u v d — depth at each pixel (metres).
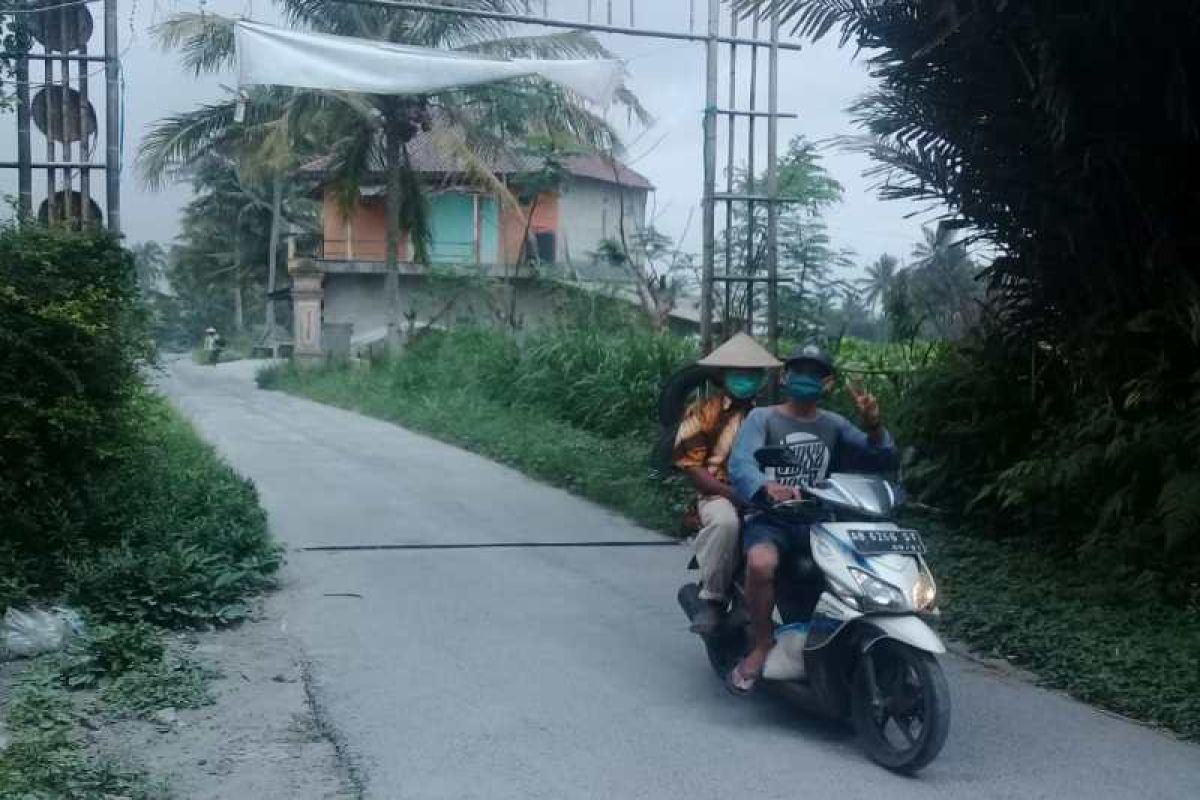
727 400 6.35
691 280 23.50
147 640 6.59
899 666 5.37
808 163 15.40
